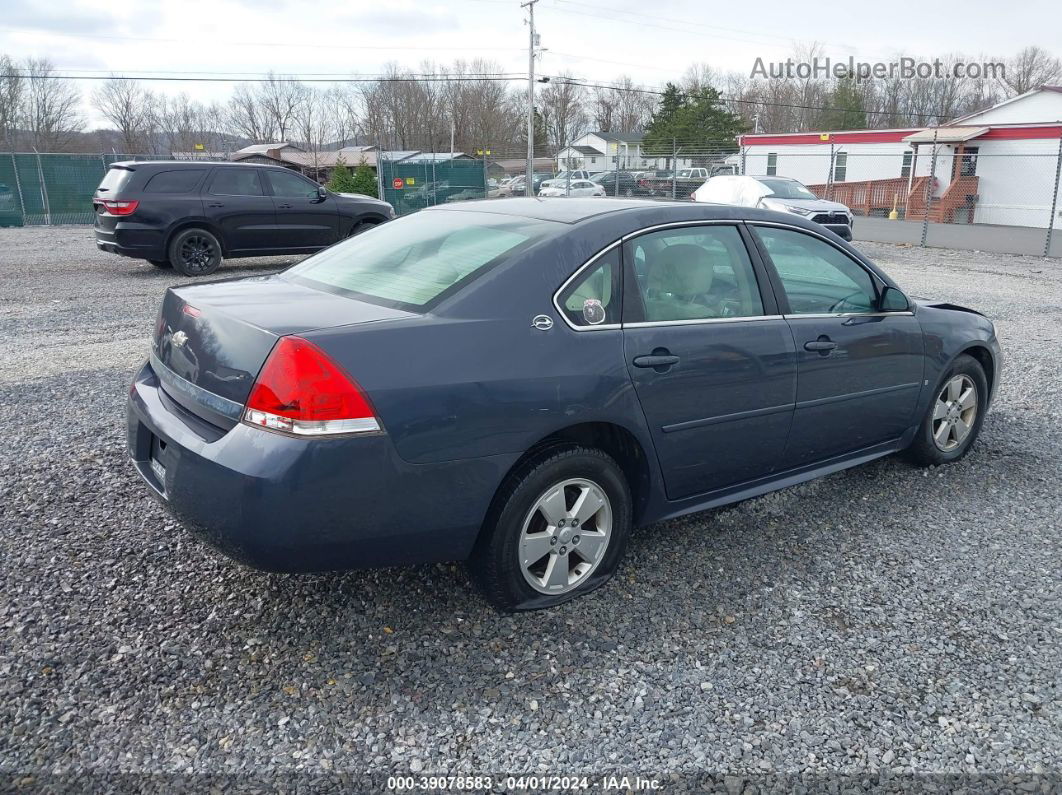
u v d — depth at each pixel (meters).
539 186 42.19
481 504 2.81
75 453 4.60
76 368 6.52
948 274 14.45
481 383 2.75
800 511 4.12
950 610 3.21
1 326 8.19
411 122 81.81
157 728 2.46
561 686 2.70
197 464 2.64
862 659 2.88
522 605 3.04
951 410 4.63
